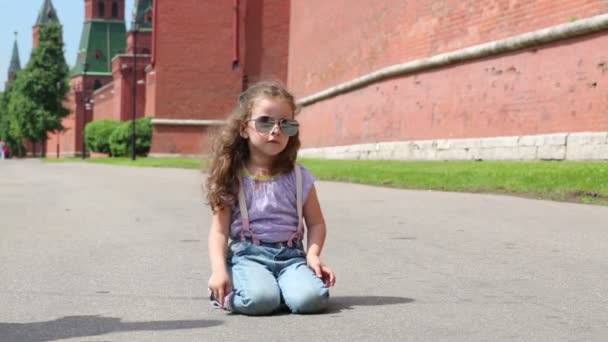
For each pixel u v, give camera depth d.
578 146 20.17
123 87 90.81
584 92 20.52
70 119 132.62
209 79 58.12
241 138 5.24
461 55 26.39
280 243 5.30
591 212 11.98
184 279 6.62
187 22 57.91
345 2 40.06
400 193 16.62
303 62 48.47
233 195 5.26
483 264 7.27
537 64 22.56
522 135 23.16
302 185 5.34
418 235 9.55
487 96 25.12
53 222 11.67
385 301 5.55
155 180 24.53
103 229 10.64
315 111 44.62
